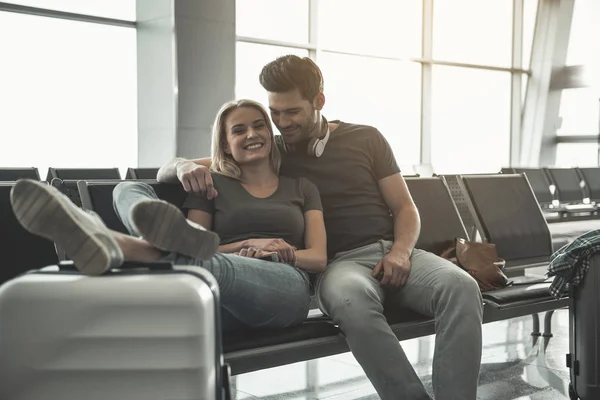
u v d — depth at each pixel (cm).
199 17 646
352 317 175
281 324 178
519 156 1034
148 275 109
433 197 268
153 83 657
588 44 1001
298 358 172
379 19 849
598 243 203
